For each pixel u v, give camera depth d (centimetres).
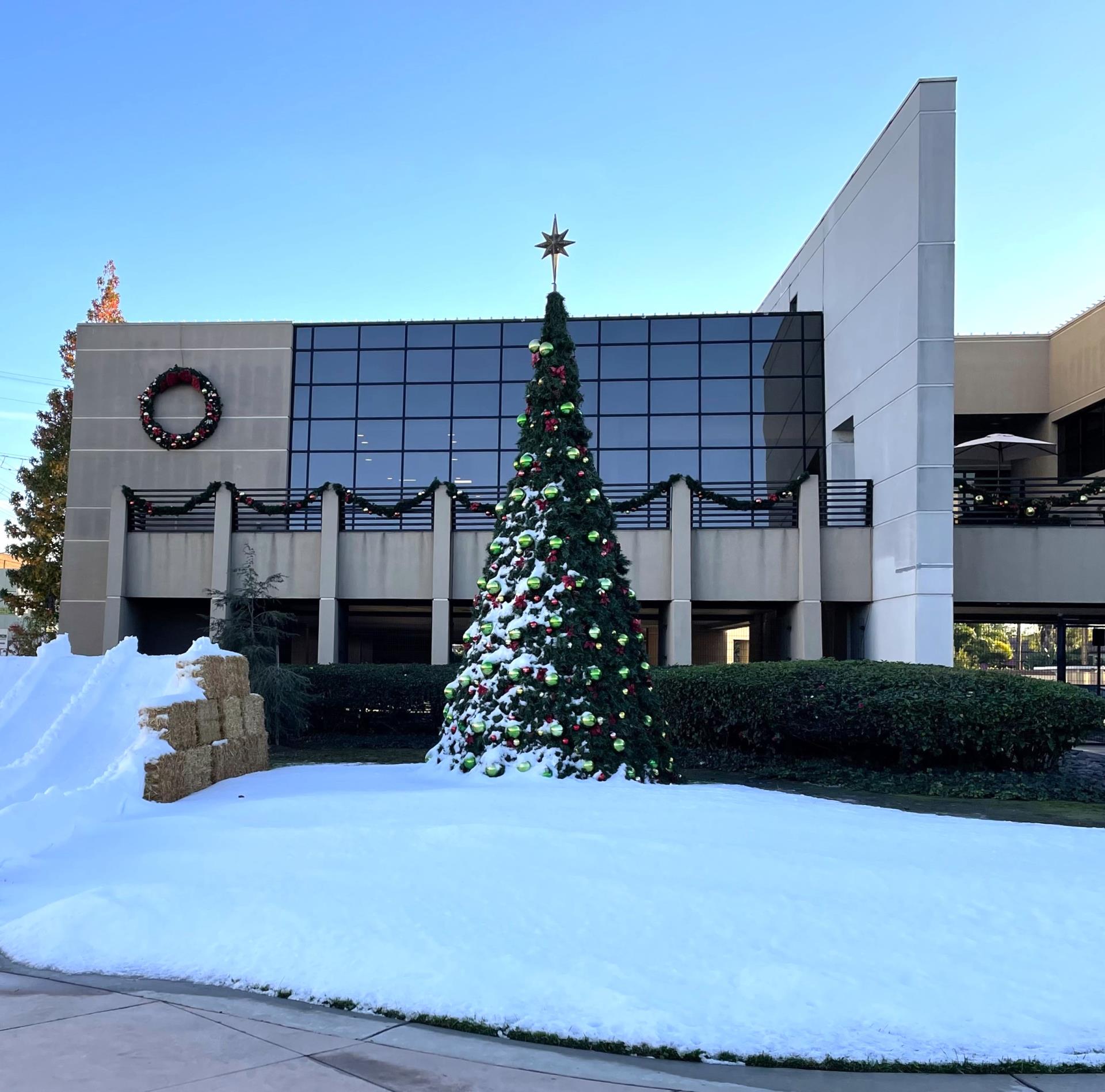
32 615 3444
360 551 2112
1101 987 443
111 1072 358
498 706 953
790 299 2862
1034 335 2808
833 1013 416
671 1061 387
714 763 1336
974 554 1977
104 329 2616
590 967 455
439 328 2669
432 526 2264
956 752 1166
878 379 2050
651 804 757
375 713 1789
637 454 2588
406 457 2622
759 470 2541
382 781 945
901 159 1922
